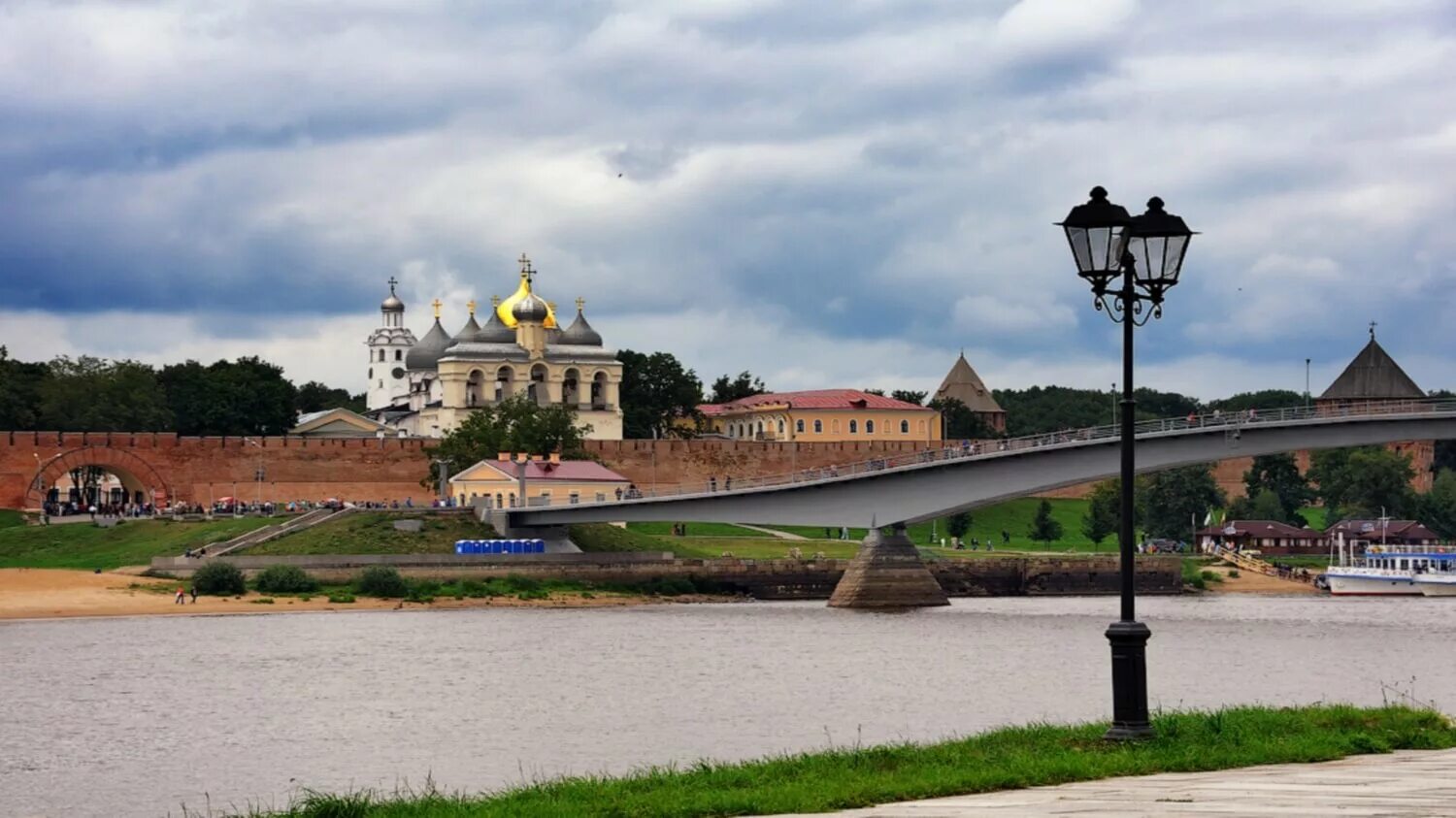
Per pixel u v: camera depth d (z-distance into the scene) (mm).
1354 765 33375
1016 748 36156
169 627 120375
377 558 152000
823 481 146250
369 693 81375
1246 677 84625
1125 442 35188
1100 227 34281
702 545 185250
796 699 77188
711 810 31312
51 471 197625
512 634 114688
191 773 59406
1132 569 35500
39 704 78000
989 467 139250
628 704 76000
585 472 184125
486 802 34969
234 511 188000
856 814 28875
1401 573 172625
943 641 107688
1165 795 29000
